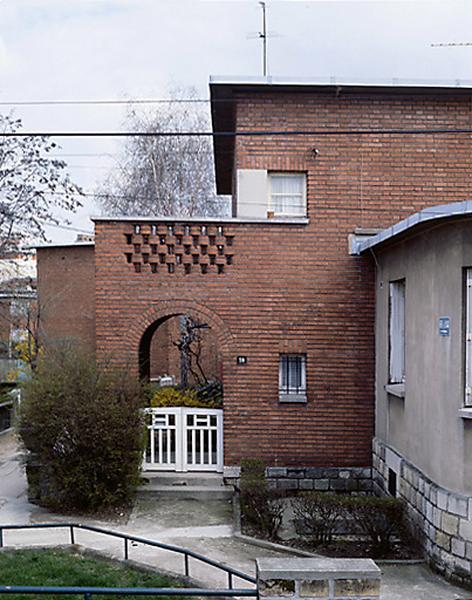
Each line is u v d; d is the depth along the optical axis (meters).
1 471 13.41
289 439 11.39
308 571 4.05
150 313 11.38
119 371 10.30
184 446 11.40
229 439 11.33
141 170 26.02
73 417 9.69
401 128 11.82
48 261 25.80
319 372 11.43
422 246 8.76
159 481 11.04
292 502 9.68
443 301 8.02
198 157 25.62
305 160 11.73
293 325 11.44
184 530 9.07
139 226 11.39
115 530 9.02
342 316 11.45
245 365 11.40
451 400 7.75
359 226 11.63
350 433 11.41
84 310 25.22
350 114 11.80
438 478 8.03
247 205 11.77
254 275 11.43
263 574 4.08
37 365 11.29
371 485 11.31
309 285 11.46
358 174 11.72
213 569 7.48
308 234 11.50
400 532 8.81
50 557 7.68
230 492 10.70
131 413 9.97
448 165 11.80
